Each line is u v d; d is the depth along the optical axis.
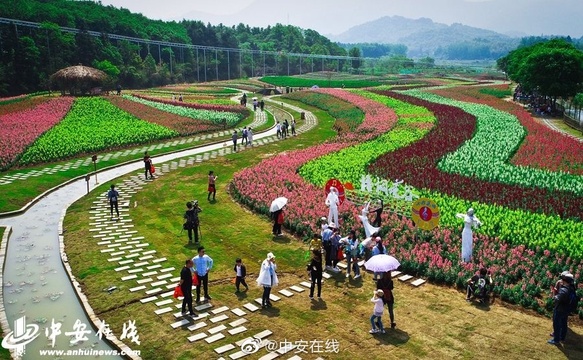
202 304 18.62
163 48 162.88
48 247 24.84
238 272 19.25
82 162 43.44
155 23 180.50
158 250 23.98
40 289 20.28
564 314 15.02
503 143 44.47
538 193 30.19
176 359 15.16
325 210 27.17
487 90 102.12
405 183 32.56
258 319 17.44
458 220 24.72
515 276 19.59
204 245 24.55
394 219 25.58
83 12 150.88
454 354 14.92
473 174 34.78
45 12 129.50
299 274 21.11
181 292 17.55
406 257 21.19
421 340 15.73
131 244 24.75
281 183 33.09
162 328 16.98
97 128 56.16
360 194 29.52
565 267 19.84
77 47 119.00
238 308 18.28
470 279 18.47
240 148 50.19
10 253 24.05
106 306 18.56
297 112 78.12
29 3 136.50
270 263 18.09
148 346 15.92
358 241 21.88
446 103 75.50
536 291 18.23
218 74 180.25
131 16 174.62
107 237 25.73
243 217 28.64
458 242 22.61
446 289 19.36
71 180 37.69
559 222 24.45
